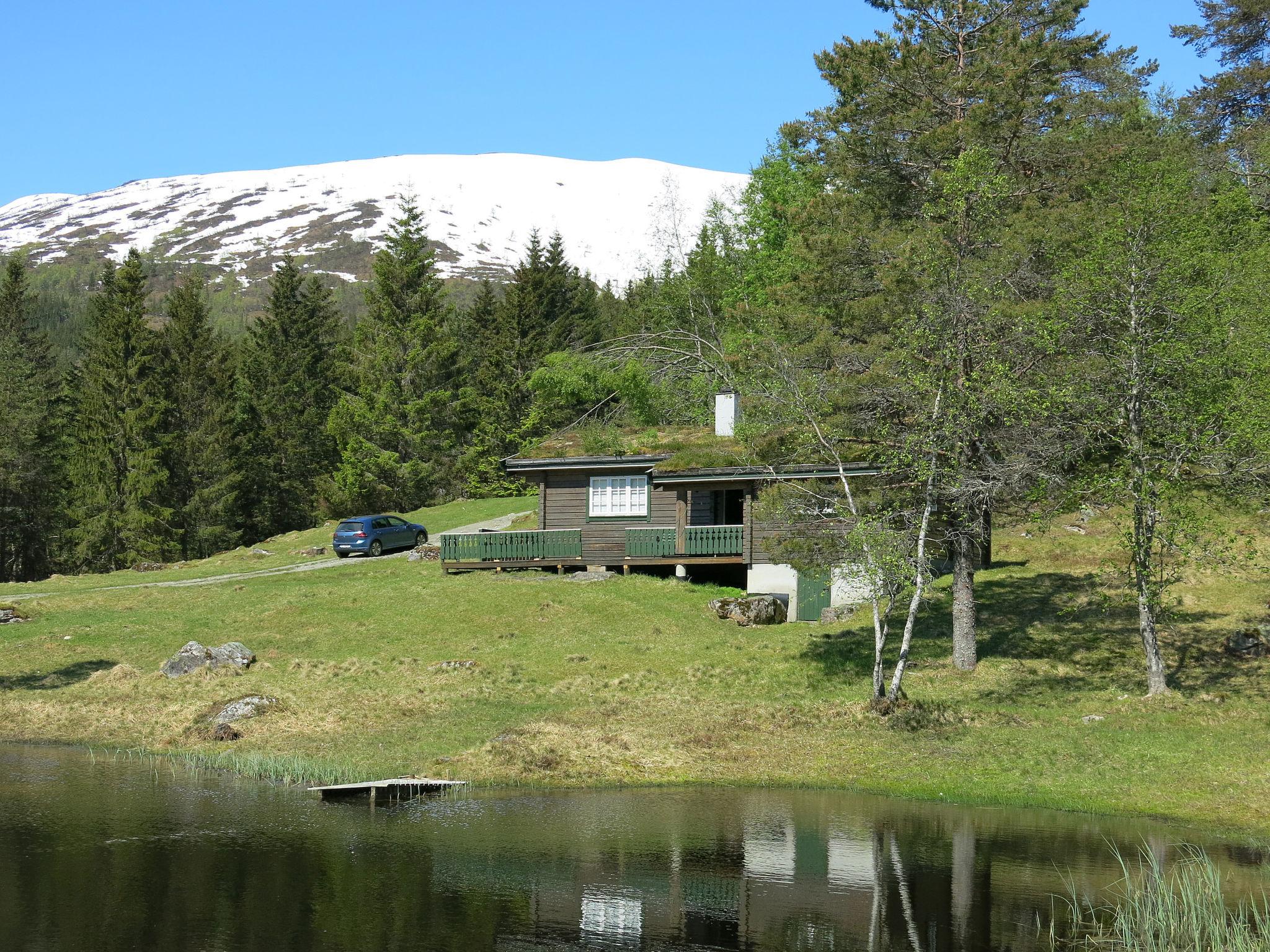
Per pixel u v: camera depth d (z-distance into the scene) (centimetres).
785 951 1249
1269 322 2562
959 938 1289
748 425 2912
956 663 2786
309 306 8700
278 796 1961
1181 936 1282
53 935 1268
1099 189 3052
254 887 1452
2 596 4319
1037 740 2231
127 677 2950
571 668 2938
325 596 3753
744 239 6675
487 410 7750
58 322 19038
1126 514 2558
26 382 7319
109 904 1379
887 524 2502
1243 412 2378
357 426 7419
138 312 7338
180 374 7800
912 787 2012
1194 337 2423
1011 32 3375
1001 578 3534
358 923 1320
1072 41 3553
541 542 4003
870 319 3044
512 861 1578
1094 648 2847
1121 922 1330
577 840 1684
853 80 3491
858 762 2162
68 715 2655
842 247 3234
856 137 3475
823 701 2570
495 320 8862
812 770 2131
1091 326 2492
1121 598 3150
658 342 6266
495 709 2592
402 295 7631
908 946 1262
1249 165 4128
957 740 2262
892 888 1469
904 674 2769
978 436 2550
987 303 2520
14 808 1861
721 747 2281
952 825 1784
